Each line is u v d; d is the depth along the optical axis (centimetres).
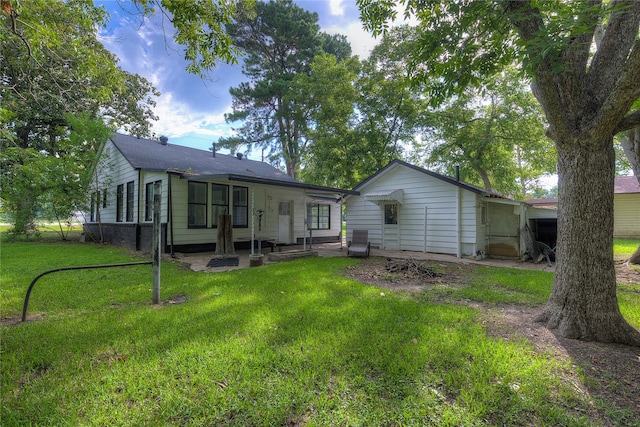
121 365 241
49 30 438
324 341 289
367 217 1222
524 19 295
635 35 308
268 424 177
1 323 342
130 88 1603
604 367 245
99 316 360
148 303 424
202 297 450
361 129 1794
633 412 188
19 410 187
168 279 573
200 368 236
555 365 245
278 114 2148
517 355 259
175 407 190
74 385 215
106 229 1327
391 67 1647
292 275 619
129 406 193
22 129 1362
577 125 318
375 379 225
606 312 298
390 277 618
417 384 216
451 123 1770
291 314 366
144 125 1731
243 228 1168
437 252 1011
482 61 383
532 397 202
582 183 314
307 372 231
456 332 311
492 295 468
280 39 2027
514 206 905
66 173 1157
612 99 277
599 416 186
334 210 1602
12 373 232
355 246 955
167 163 1128
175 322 338
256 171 1437
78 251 974
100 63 548
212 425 176
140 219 1058
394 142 1788
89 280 553
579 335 301
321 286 520
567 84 322
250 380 220
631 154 788
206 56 467
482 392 205
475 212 925
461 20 344
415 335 304
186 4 412
